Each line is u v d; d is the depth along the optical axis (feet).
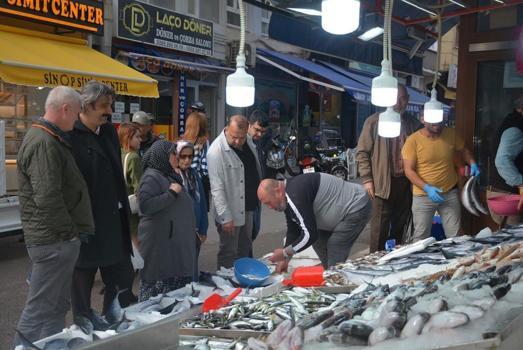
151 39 38.19
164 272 13.69
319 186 13.70
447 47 61.21
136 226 16.49
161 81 40.29
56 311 11.23
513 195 16.69
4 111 27.81
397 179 18.53
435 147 17.25
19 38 28.35
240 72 10.27
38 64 25.68
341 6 9.19
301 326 7.22
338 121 66.18
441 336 6.58
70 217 11.12
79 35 32.68
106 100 12.28
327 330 6.89
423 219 17.63
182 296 10.74
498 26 18.08
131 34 36.52
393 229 19.11
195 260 14.46
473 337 6.55
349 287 10.47
